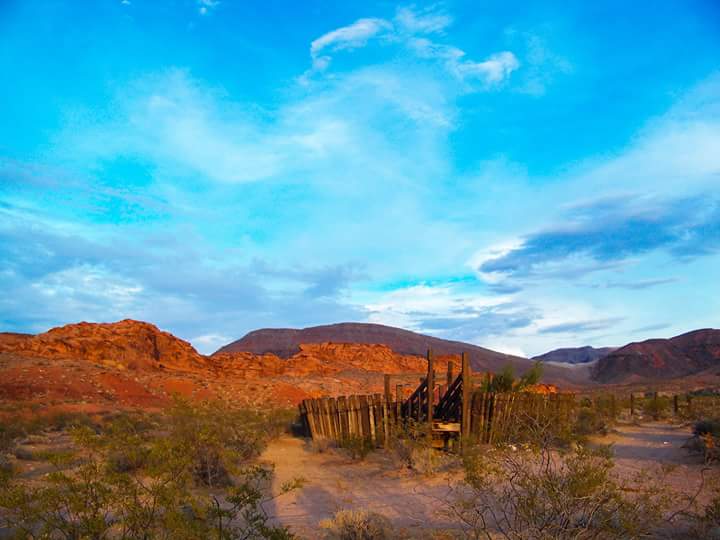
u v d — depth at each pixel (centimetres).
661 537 698
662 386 8275
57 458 611
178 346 5988
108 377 3984
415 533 778
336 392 5184
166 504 591
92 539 580
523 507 577
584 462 588
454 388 1728
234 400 4169
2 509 727
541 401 1644
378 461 1498
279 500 1048
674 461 1397
